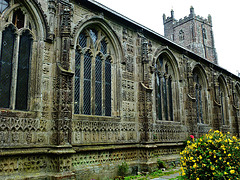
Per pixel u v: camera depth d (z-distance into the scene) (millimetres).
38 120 10711
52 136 10789
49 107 11172
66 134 10820
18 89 10711
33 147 10359
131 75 15805
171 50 19828
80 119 12258
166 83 19438
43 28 11539
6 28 10656
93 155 12531
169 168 16297
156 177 13453
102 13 14289
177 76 20031
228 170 8602
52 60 11602
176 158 17734
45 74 11305
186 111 20188
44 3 11703
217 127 23609
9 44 10688
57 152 10234
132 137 15062
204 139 9797
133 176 13617
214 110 24016
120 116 14508
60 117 10758
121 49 15281
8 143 9672
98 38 14531
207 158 9062
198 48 66375
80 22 13000
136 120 15539
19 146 9891
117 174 13516
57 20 11922
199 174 8938
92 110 13523
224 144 9164
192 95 20641
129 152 14672
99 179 12492
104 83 14516
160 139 17047
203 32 69938
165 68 19750
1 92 10180
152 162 14969
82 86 13148
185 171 9531
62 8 12109
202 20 69938
